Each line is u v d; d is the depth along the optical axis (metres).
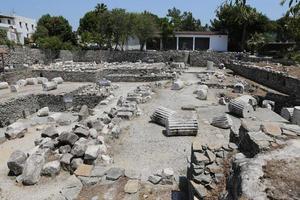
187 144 12.02
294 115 14.32
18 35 61.81
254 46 47.56
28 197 8.59
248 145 7.09
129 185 8.51
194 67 43.66
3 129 18.70
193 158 7.66
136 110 16.88
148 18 51.44
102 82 29.06
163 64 41.53
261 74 27.28
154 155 10.94
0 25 56.88
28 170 9.44
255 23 49.22
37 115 21.55
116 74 34.34
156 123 14.96
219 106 18.56
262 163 5.57
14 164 9.95
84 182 8.77
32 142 14.99
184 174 9.36
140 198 7.95
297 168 5.36
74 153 10.23
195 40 58.25
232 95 21.92
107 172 9.18
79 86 28.50
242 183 4.95
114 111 16.41
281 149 6.23
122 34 51.53
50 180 9.53
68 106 24.91
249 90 24.09
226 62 42.56
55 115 19.94
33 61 41.44
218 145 7.76
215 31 57.75
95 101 24.80
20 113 22.64
